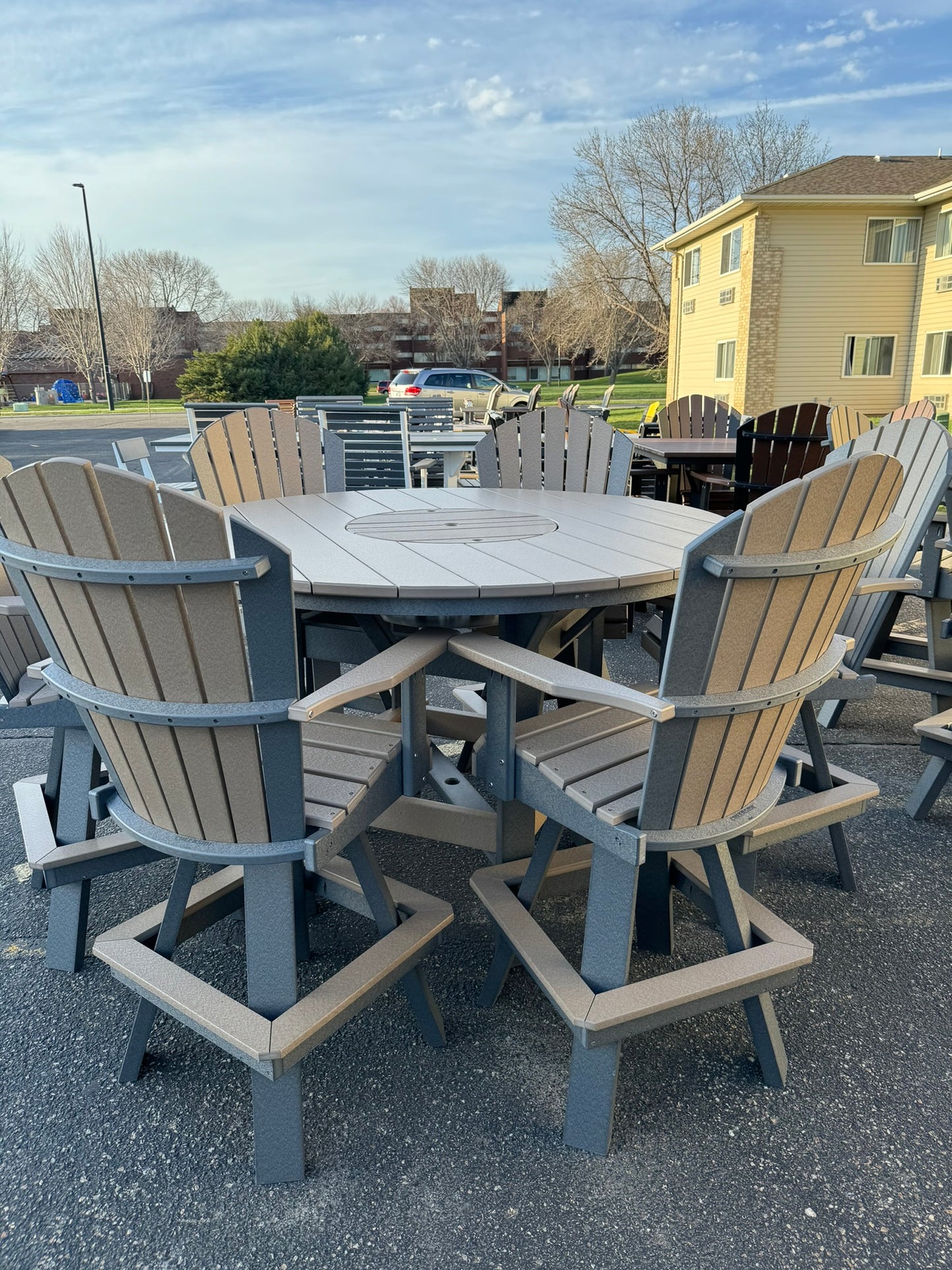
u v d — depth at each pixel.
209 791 1.29
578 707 1.80
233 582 1.12
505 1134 1.44
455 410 17.08
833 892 2.20
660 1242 1.23
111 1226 1.27
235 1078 1.58
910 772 2.89
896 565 2.68
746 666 1.24
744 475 4.80
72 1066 1.61
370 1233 1.26
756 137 29.98
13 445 18.56
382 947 1.49
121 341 44.94
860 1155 1.39
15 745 3.20
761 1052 1.54
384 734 1.67
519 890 1.73
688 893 1.76
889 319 18.23
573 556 1.82
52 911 1.89
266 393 19.64
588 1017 1.30
